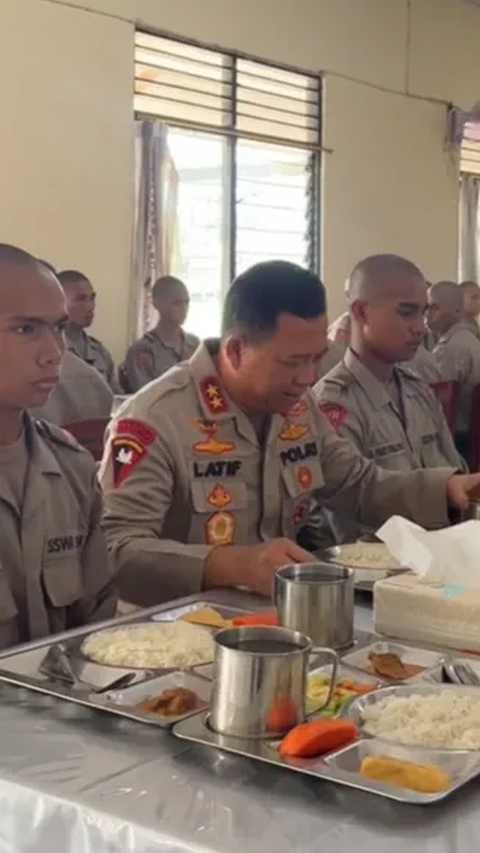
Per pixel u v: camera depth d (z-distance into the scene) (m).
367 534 2.15
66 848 0.89
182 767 0.95
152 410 1.86
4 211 5.06
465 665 1.23
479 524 1.47
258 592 1.59
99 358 5.21
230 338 1.87
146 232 5.67
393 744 0.97
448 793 0.88
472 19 7.93
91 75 5.36
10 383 1.48
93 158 5.40
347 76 6.90
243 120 6.32
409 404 2.56
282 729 0.99
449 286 5.57
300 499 2.02
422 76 7.51
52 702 1.11
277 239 6.64
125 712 1.05
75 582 1.64
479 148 8.03
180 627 1.32
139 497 1.80
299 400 1.96
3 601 1.54
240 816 0.86
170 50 5.84
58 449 1.68
